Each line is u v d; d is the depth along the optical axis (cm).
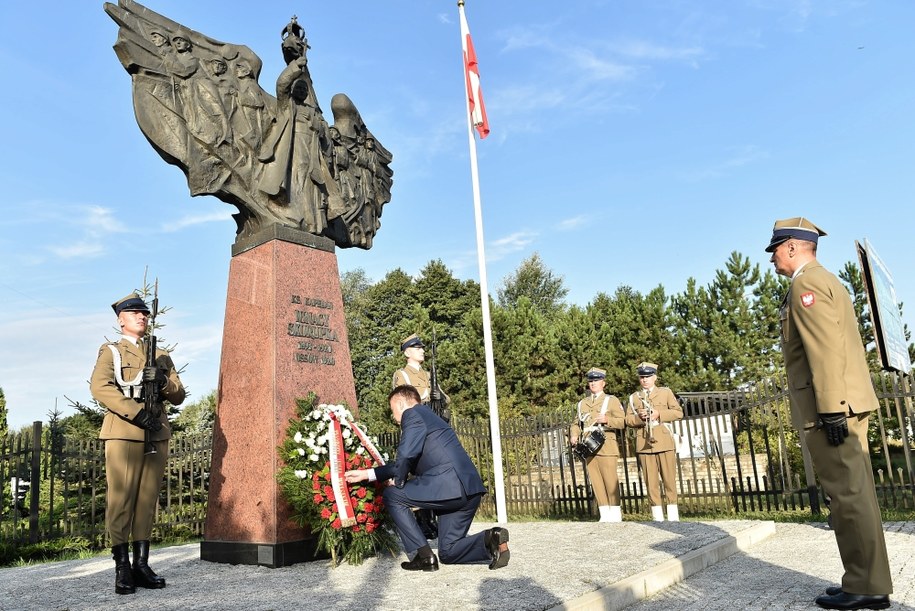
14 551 998
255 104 763
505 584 491
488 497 1334
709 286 2519
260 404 682
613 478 1016
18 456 1091
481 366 2839
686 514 1198
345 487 623
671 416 1009
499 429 1251
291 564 636
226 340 738
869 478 429
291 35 805
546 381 2816
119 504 543
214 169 716
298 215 768
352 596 477
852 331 450
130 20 677
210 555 688
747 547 707
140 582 553
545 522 1013
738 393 1174
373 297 4178
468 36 1348
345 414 662
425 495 579
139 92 675
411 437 586
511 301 5266
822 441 444
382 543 647
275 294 711
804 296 449
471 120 1294
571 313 3353
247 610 445
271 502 644
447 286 4047
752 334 2402
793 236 477
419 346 942
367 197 940
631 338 2683
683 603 462
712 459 1742
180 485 1319
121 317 595
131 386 565
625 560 578
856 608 416
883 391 985
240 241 765
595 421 1021
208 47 743
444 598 452
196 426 2219
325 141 854
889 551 633
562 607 409
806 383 459
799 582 509
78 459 1155
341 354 766
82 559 887
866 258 1059
